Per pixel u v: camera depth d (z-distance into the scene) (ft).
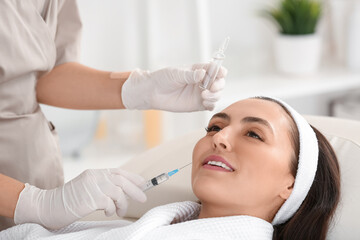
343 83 10.16
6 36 4.44
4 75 4.50
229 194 4.15
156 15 9.85
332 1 11.04
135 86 4.84
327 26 11.55
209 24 10.87
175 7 9.54
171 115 10.16
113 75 4.99
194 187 4.23
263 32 11.27
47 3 4.88
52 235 4.25
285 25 10.54
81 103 5.08
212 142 4.28
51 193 4.22
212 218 4.08
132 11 10.67
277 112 4.39
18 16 4.53
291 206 4.35
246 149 4.17
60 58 5.26
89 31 10.64
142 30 10.51
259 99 4.56
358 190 4.46
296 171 4.31
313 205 4.45
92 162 10.31
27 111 4.83
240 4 10.99
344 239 4.35
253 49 11.24
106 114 11.21
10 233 4.25
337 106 11.27
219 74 4.43
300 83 10.11
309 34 10.50
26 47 4.59
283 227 4.49
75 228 4.59
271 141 4.23
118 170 4.31
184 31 9.50
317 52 10.59
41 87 5.16
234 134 4.30
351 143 4.81
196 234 3.93
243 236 4.00
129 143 11.11
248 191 4.15
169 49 9.86
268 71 11.13
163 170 5.39
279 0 11.05
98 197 4.09
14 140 4.67
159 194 5.19
